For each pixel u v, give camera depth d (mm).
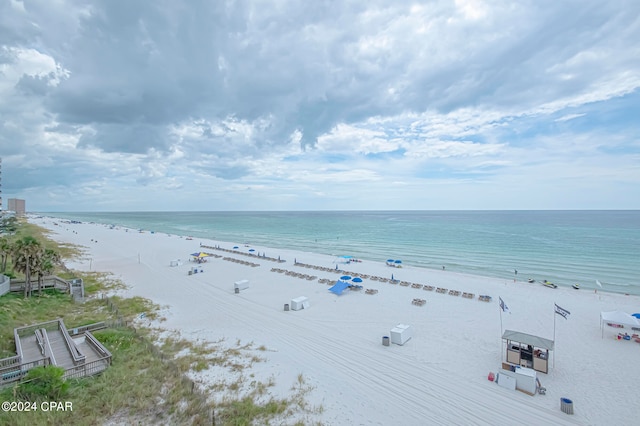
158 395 16922
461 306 33406
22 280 35188
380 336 25719
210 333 26031
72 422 14469
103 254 65750
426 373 19922
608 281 45469
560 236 99500
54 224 152750
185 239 96750
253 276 46812
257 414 15602
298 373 19812
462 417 15711
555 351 23234
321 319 29500
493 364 21094
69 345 21266
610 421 15492
